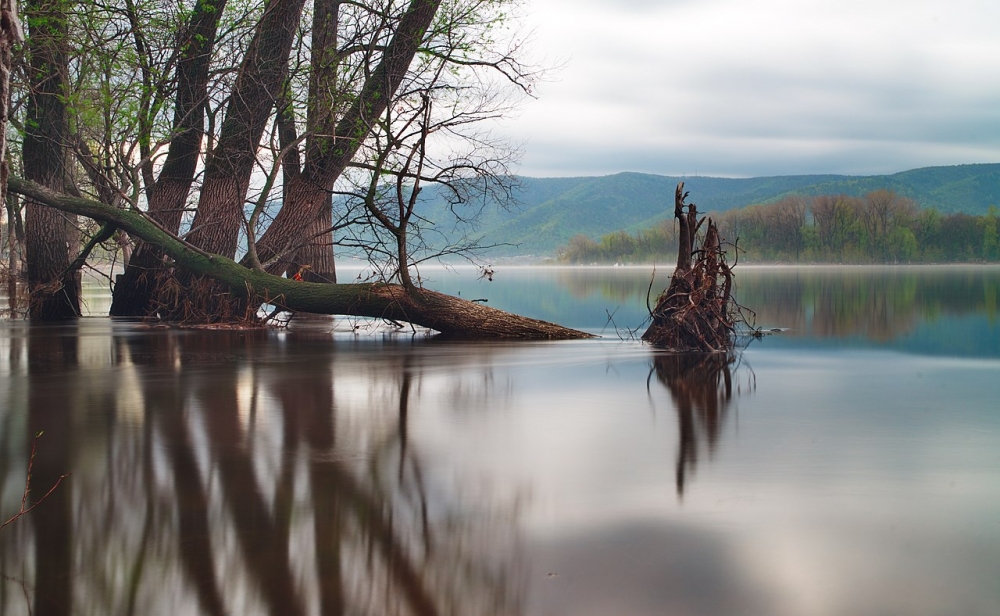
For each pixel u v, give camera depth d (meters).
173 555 3.77
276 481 4.96
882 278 49.78
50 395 8.13
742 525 4.20
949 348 13.05
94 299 28.67
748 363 11.11
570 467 5.34
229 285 16.00
